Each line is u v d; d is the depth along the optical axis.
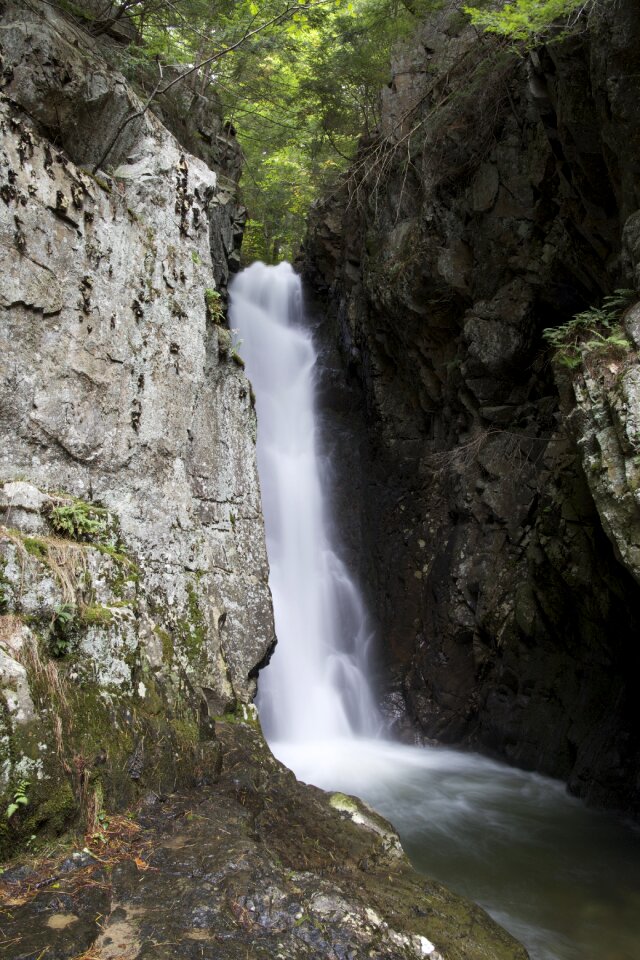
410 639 11.08
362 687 11.26
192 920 3.01
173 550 5.79
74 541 4.64
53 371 5.02
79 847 3.46
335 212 14.42
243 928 3.02
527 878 5.78
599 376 5.06
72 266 5.27
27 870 3.18
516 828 6.86
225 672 5.82
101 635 4.19
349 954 3.00
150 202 6.19
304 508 12.58
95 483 5.24
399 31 10.53
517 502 9.62
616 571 7.03
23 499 4.39
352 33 10.98
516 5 6.02
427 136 10.38
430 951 3.23
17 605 3.83
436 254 10.64
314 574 12.01
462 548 10.25
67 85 5.51
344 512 12.78
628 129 5.61
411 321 11.23
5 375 4.68
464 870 5.93
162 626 5.36
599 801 7.20
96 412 5.32
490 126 9.68
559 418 9.01
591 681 8.05
